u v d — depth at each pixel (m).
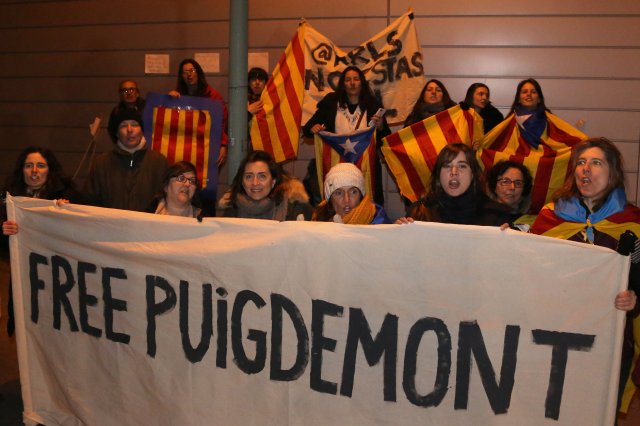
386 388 2.89
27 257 3.65
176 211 3.86
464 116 5.04
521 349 2.73
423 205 3.46
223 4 7.74
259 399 3.09
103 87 8.33
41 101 8.64
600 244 2.93
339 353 2.94
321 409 2.99
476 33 7.09
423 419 2.85
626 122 6.91
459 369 2.80
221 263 3.11
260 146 5.75
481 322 2.76
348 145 5.39
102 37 8.26
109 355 3.44
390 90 6.04
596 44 6.89
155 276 3.28
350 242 2.91
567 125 5.12
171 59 7.98
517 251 2.72
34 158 4.12
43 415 3.72
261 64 7.63
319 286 2.95
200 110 4.73
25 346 3.70
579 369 2.68
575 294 2.66
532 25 6.98
